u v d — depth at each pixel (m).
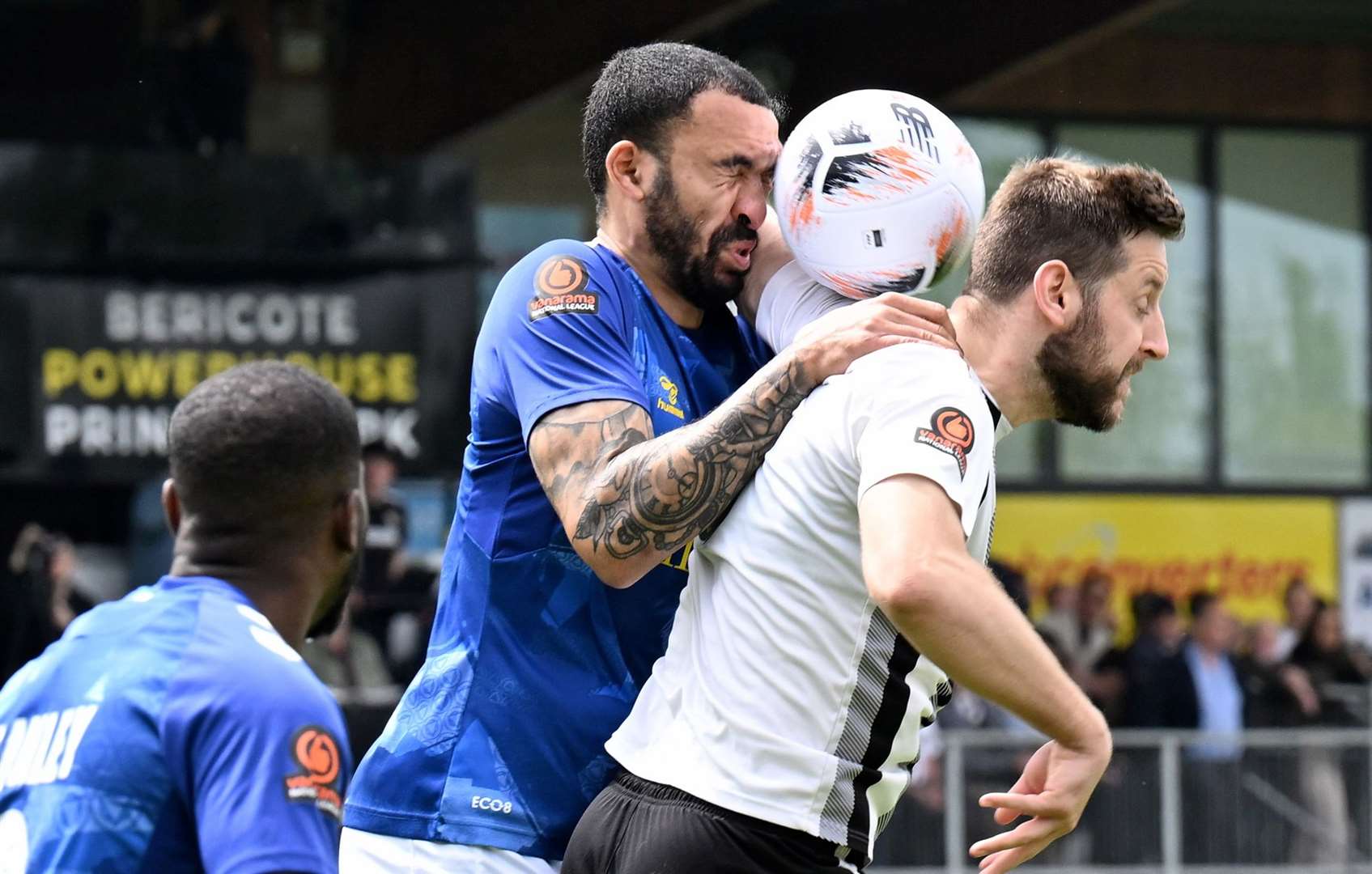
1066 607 38.28
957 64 36.97
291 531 7.70
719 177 10.09
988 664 8.04
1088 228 9.03
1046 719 8.13
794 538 8.89
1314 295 44.00
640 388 10.02
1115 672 33.66
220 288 26.91
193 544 7.72
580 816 10.28
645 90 10.14
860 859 9.12
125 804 7.12
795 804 8.82
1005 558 41.78
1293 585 39.41
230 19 32.59
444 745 10.29
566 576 10.23
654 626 10.31
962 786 28.67
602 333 9.99
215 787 7.05
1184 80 43.34
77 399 26.36
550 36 34.00
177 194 26.80
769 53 37.44
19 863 7.18
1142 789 29.44
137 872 7.09
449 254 27.58
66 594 29.81
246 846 6.93
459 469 27.48
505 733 10.22
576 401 9.73
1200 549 42.56
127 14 34.34
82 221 26.48
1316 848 29.41
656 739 9.36
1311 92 43.94
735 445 9.12
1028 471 42.19
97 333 26.45
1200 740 29.50
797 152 9.98
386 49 35.66
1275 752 29.55
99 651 7.45
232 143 32.59
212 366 26.84
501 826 10.17
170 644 7.36
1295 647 38.03
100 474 26.44
